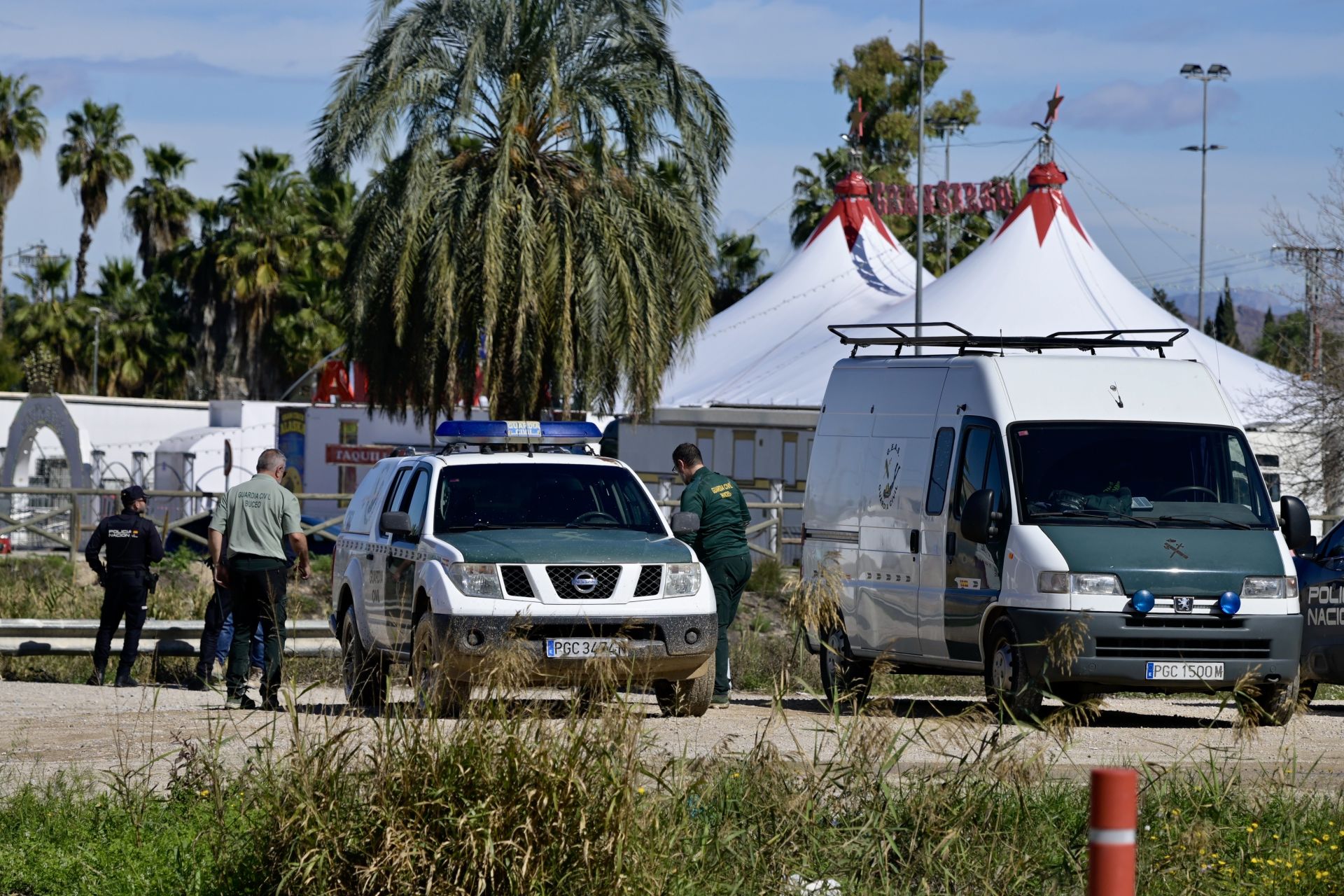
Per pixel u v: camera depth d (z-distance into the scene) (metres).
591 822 22.41
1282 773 32.47
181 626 62.62
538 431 49.94
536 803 22.30
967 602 46.91
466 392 97.19
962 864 24.89
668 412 129.50
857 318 150.62
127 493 60.25
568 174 96.50
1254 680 44.22
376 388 98.50
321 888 22.30
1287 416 114.31
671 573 42.75
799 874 24.34
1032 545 44.69
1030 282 144.62
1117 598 43.88
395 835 21.98
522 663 25.69
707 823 24.91
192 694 54.72
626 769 22.86
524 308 91.81
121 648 63.12
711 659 43.28
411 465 48.53
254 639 52.81
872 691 59.12
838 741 27.69
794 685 59.44
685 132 96.38
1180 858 25.81
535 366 94.12
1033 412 47.25
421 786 22.70
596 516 45.81
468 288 94.31
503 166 91.44
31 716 45.62
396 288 92.69
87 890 25.34
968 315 141.62
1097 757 38.00
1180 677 44.03
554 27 95.75
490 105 96.31
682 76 96.00
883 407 52.88
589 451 50.28
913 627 49.88
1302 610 53.03
